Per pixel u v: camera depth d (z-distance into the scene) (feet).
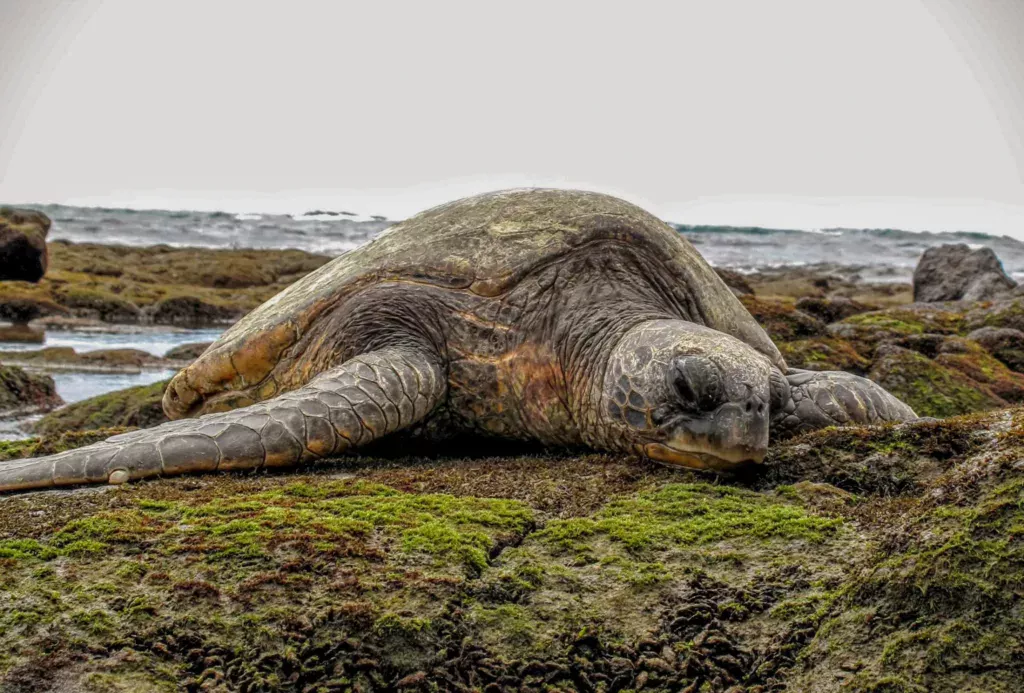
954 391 36.73
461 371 20.65
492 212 22.44
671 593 12.44
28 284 97.30
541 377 20.27
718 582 12.60
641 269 22.20
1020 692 9.50
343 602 11.80
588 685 11.21
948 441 16.03
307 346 22.08
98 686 10.46
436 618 11.79
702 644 11.52
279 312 22.62
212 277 132.77
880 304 107.34
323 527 13.51
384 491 15.98
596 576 12.88
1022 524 10.57
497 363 20.48
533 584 12.68
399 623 11.53
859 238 266.16
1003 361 44.45
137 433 17.92
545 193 23.18
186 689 10.62
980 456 12.52
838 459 16.60
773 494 15.84
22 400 44.19
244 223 271.49
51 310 87.86
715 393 16.67
